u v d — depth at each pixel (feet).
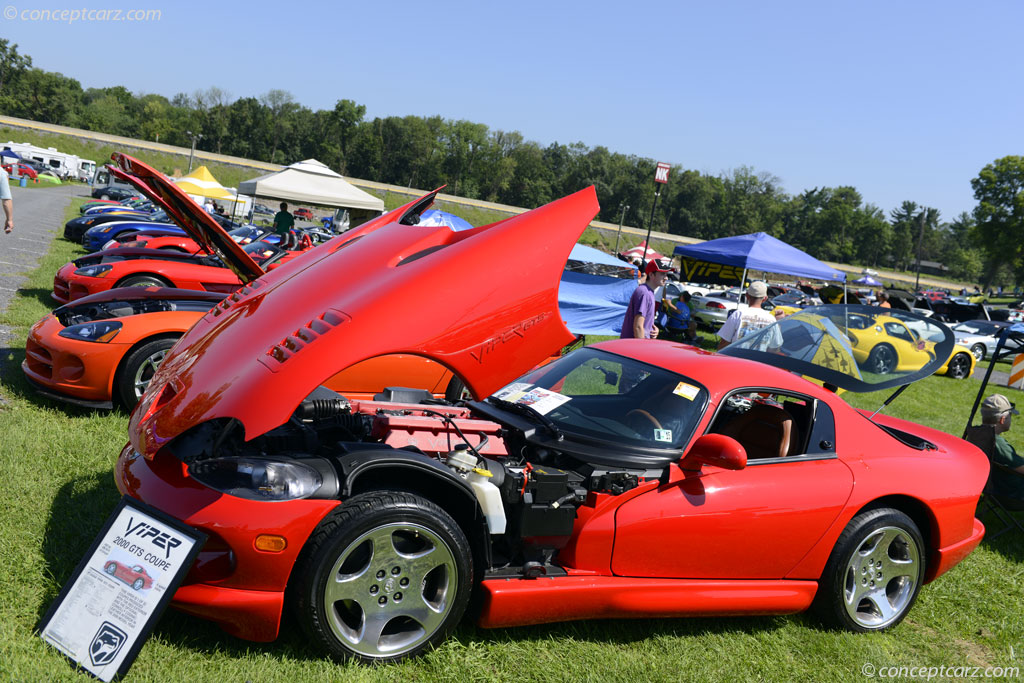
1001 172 315.37
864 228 546.26
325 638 8.67
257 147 435.12
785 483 11.69
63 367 16.67
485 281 9.59
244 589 8.45
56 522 11.35
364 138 431.84
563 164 483.51
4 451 13.79
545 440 11.03
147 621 8.11
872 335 16.46
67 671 7.97
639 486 10.66
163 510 8.64
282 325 9.62
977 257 543.39
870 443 13.01
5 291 31.86
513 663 9.70
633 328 24.48
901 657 12.01
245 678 8.37
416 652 9.29
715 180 509.35
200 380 9.37
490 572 9.93
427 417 10.98
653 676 10.09
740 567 11.48
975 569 16.33
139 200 115.03
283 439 10.20
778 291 113.09
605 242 337.52
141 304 18.24
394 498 8.90
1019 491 18.33
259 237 48.91
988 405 18.89
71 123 431.84
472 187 442.09
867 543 12.46
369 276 10.08
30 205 97.19
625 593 10.58
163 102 530.27
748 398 13.20
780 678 10.75
